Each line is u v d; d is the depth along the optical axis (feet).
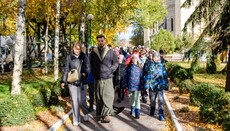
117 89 26.78
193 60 36.83
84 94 18.78
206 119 17.67
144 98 25.14
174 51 135.64
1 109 16.97
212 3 32.19
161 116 19.35
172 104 24.76
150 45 137.80
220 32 33.14
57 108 21.88
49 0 40.57
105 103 17.69
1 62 63.77
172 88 35.91
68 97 30.12
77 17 58.13
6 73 65.31
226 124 14.40
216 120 17.26
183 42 108.06
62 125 18.16
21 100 18.01
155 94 19.93
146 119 19.83
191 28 36.01
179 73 37.17
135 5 50.80
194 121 18.31
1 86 37.09
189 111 21.53
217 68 63.31
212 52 35.50
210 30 34.01
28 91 31.86
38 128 16.81
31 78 49.34
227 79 30.63
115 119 20.01
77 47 17.58
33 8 43.70
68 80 17.38
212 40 34.30
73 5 51.16
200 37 34.91
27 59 71.41
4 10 41.27
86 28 67.21
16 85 21.34
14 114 17.04
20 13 21.33
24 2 21.47
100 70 17.71
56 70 41.68
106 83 17.75
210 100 18.47
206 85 21.85
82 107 18.98
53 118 19.57
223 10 31.58
